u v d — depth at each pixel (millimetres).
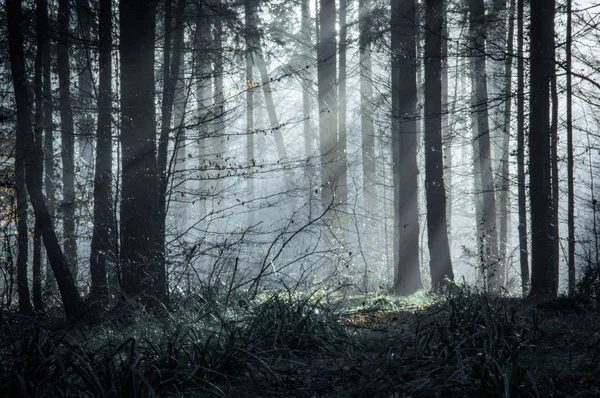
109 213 12508
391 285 20406
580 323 8281
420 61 15750
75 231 16859
